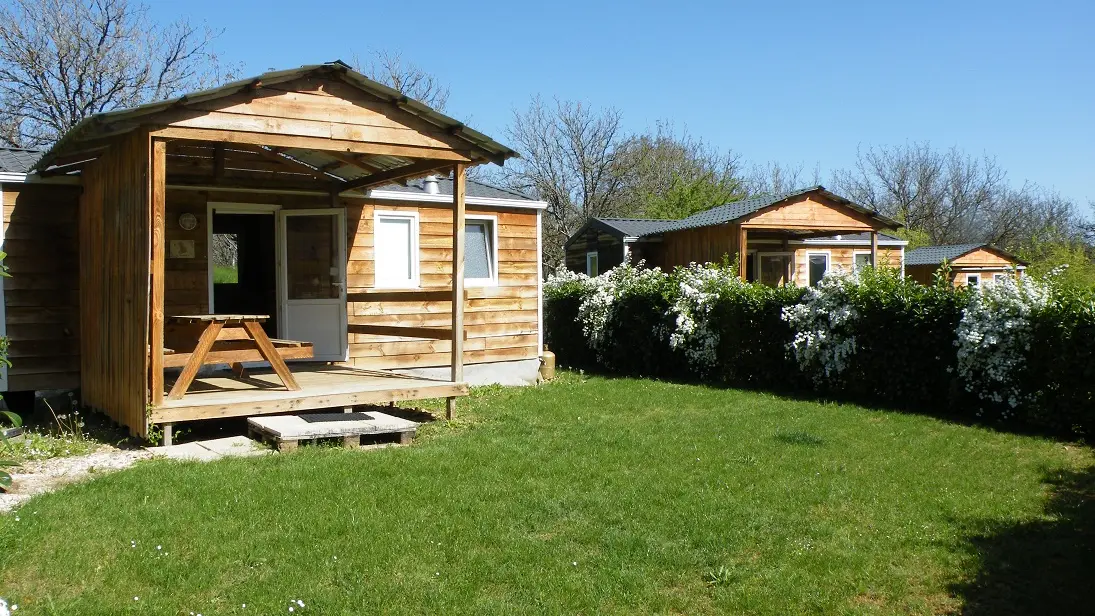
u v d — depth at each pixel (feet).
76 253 32.37
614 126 107.45
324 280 35.73
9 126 75.61
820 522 17.42
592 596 13.62
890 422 29.07
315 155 33.06
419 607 13.20
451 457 22.54
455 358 29.63
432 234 39.78
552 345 54.90
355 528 16.48
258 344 26.86
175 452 23.30
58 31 76.64
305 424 24.68
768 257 70.18
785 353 37.91
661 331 44.32
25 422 29.37
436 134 27.73
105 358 27.84
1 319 30.86
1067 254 55.26
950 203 145.48
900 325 32.65
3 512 17.03
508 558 15.16
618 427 27.91
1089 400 26.32
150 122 22.86
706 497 19.02
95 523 16.33
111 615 12.70
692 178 110.93
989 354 29.30
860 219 62.95
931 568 15.01
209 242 33.83
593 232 76.64
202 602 13.26
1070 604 13.46
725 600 13.58
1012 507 18.61
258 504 17.74
